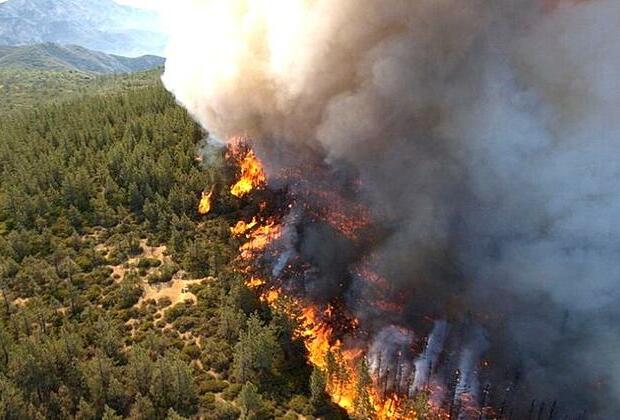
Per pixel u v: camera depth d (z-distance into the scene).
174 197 82.56
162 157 92.50
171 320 61.09
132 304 64.25
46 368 50.66
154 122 113.56
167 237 77.75
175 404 48.69
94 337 57.75
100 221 81.88
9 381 48.66
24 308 62.16
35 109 176.25
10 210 87.00
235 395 50.50
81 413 46.53
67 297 65.00
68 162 100.88
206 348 56.03
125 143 103.12
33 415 45.84
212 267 69.62
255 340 53.22
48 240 76.75
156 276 68.44
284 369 54.09
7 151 108.38
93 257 72.94
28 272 69.06
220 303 63.44
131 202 85.50
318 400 50.16
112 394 48.53
